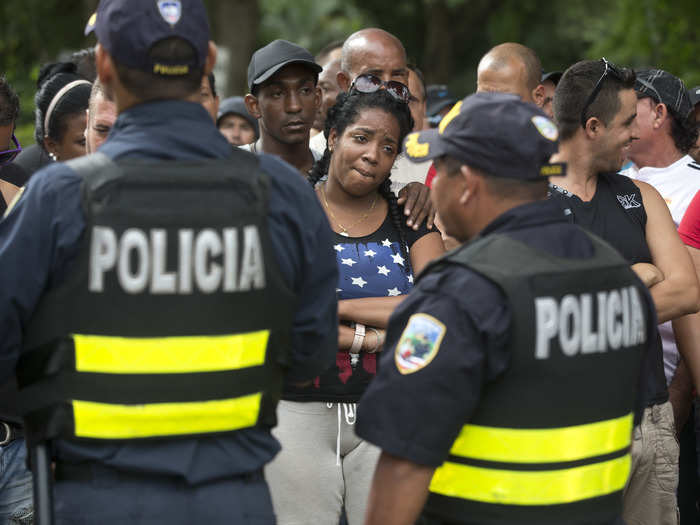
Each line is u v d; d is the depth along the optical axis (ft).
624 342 17.06
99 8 17.11
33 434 16.72
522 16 156.46
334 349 18.85
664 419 25.30
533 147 16.62
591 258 16.94
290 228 17.25
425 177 29.53
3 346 16.42
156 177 16.20
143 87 16.83
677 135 32.22
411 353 15.99
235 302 16.57
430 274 16.67
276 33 154.10
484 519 16.30
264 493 17.43
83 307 16.02
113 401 16.16
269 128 31.04
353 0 168.76
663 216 25.55
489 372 15.83
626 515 25.85
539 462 16.14
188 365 16.33
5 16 119.85
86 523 16.22
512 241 16.47
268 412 17.48
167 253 16.11
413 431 15.84
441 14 156.87
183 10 16.87
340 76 34.71
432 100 53.47
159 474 16.39
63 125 29.07
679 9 98.22
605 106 24.47
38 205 15.94
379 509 16.29
